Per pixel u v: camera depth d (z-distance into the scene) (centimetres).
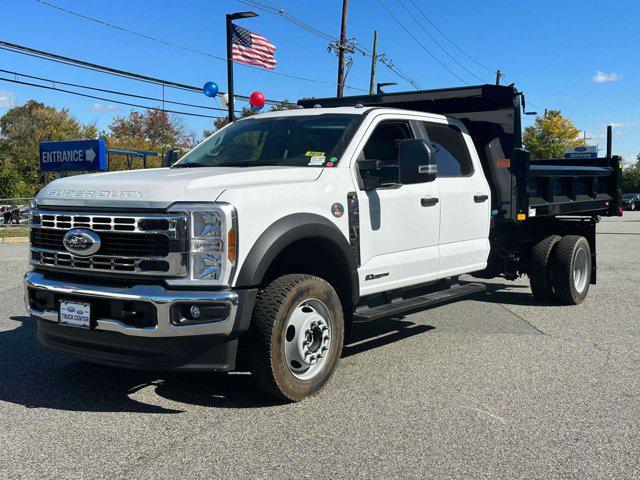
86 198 433
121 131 7719
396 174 584
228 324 409
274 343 432
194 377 520
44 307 457
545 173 788
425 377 522
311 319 461
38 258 461
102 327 420
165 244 407
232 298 407
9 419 425
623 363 568
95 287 425
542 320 755
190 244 406
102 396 472
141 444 383
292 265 494
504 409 447
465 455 370
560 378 521
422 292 630
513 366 556
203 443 385
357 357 584
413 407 450
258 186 442
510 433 404
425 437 396
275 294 437
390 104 755
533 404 458
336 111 585
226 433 400
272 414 434
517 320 754
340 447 379
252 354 435
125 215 414
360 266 521
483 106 741
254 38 2136
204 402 459
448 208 631
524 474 346
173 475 341
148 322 409
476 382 509
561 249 837
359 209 518
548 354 597
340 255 496
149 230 409
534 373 536
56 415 433
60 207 446
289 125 582
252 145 577
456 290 646
